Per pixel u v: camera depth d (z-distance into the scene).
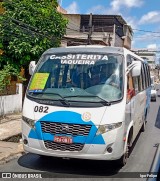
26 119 6.38
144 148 8.81
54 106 6.20
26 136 6.38
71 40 27.86
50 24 17.30
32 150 6.30
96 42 32.19
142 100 9.74
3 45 16.14
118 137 6.05
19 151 8.08
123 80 6.52
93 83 6.44
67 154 6.02
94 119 5.94
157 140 10.00
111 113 6.02
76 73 6.67
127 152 7.10
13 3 16.00
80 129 5.95
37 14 16.75
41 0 17.50
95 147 5.91
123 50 7.07
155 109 19.66
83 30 40.34
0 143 9.07
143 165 7.09
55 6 18.55
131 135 7.45
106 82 6.44
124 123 6.23
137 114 8.52
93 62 6.77
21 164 7.02
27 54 16.33
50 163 7.04
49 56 7.20
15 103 15.01
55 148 6.09
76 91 6.34
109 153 5.98
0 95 14.48
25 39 16.02
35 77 6.89
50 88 6.56
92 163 7.05
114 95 6.26
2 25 15.61
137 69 6.92
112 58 6.79
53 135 6.07
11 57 16.38
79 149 5.97
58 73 6.79
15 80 16.77
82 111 6.02
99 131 5.92
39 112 6.25
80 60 6.87
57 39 17.59
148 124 13.30
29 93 6.66
